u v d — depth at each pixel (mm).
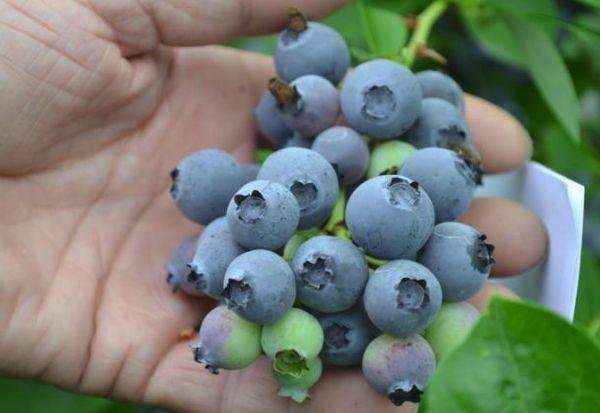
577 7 420
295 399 274
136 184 349
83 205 342
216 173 291
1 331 317
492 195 368
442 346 270
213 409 317
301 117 293
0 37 312
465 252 264
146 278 341
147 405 329
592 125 415
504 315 212
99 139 341
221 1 334
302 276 258
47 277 327
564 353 211
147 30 333
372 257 267
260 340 267
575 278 302
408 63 329
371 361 264
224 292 255
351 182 292
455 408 211
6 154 322
